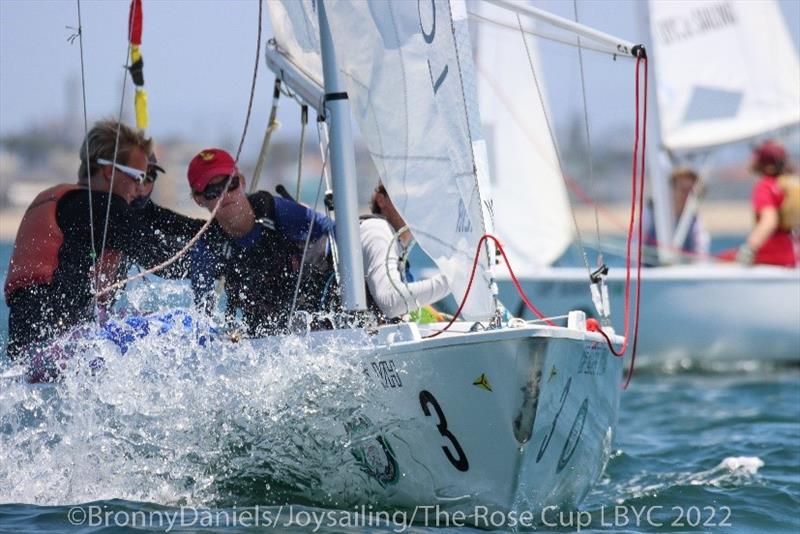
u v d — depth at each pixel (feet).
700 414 107.86
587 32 66.23
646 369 142.10
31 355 68.85
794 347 140.46
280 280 69.21
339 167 64.64
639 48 66.39
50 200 70.64
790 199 144.66
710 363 141.49
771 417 104.32
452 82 60.70
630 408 113.19
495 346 56.90
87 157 71.31
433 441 60.49
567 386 59.72
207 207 69.00
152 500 65.10
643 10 152.05
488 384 57.57
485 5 146.92
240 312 70.28
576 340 59.26
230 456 65.26
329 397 62.75
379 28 62.28
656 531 64.85
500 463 59.00
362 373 61.62
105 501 63.87
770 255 144.77
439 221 61.87
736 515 68.23
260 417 64.34
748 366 141.49
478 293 61.26
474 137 65.72
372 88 62.90
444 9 60.23
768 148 146.82
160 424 65.82
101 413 66.54
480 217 61.00
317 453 64.18
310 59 73.56
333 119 65.05
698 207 153.58
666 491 73.77
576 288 135.95
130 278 68.69
